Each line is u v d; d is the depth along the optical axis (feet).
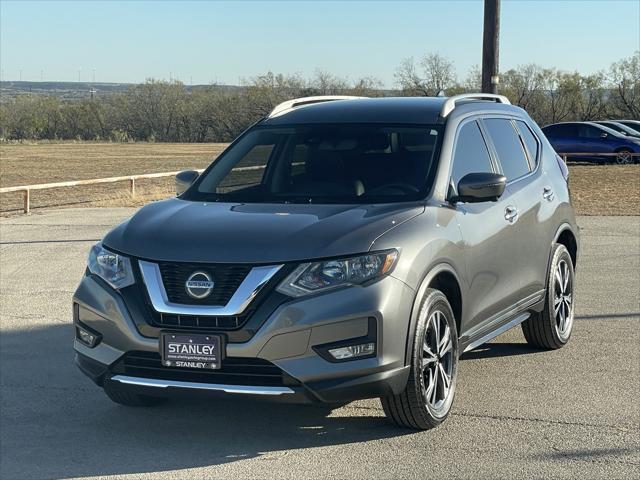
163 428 17.93
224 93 398.42
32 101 420.77
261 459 16.07
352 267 15.79
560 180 24.53
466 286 18.60
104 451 16.61
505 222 20.47
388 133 20.04
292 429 17.74
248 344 15.49
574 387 20.43
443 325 17.74
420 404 16.76
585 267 36.83
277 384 15.65
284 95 375.86
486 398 19.66
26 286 34.35
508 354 23.68
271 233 16.34
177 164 136.05
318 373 15.51
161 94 403.75
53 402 19.74
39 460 16.14
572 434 17.21
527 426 17.71
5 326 27.55
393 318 15.90
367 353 15.72
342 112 21.29
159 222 17.57
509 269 20.81
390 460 15.92
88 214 60.95
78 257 41.37
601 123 108.06
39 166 132.67
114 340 16.53
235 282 15.69
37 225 54.19
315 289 15.57
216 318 15.65
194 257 15.99
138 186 89.76
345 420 18.22
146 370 16.37
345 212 17.29
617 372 21.70
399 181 18.81
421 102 21.45
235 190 19.86
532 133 24.25
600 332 25.91
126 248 16.89
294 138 20.61
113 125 414.21
